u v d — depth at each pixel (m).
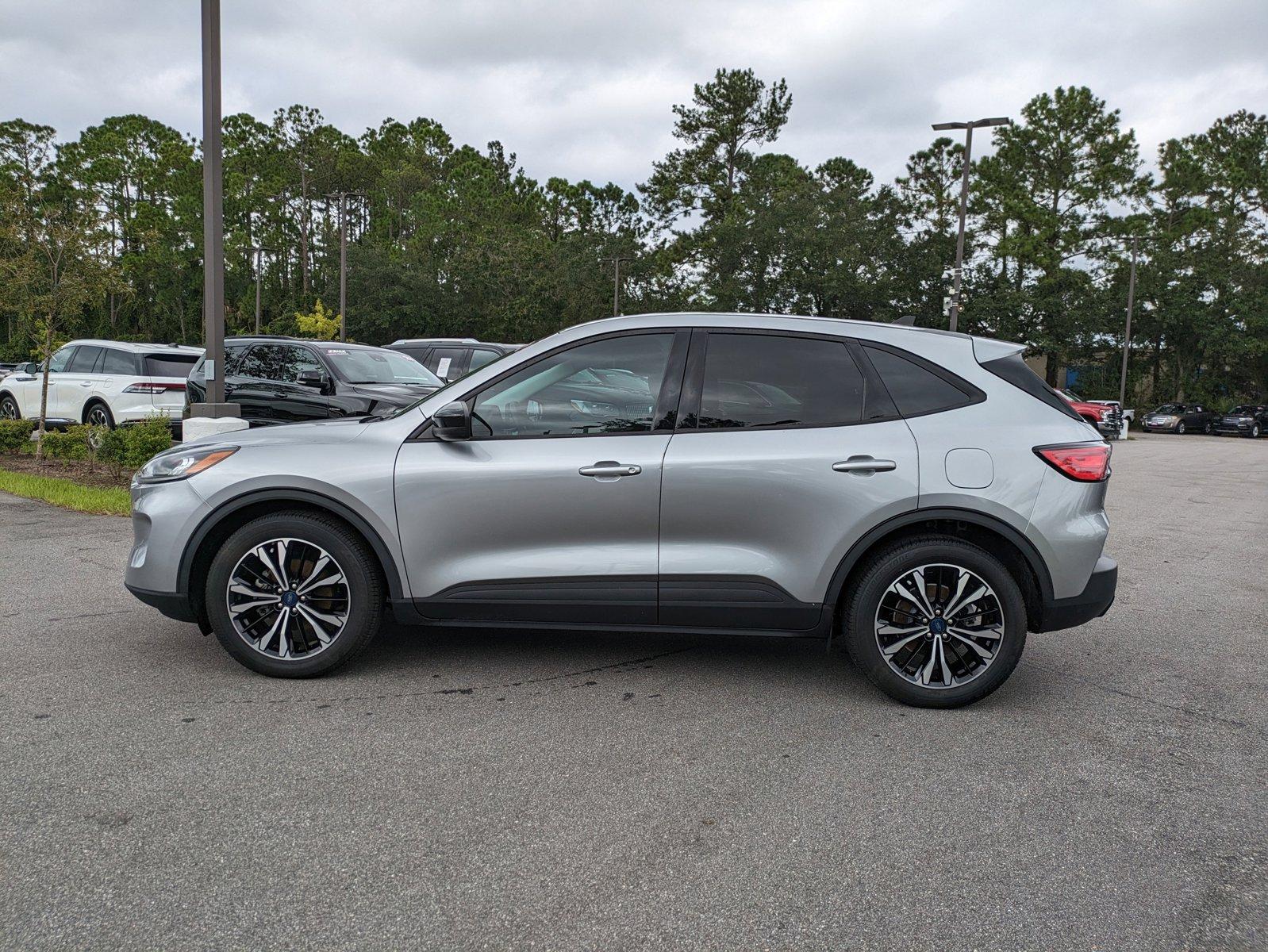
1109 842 2.84
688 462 3.96
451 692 4.10
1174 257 52.28
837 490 3.90
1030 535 3.87
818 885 2.56
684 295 60.84
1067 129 46.91
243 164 82.94
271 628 4.18
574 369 4.16
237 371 11.55
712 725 3.76
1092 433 4.02
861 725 3.80
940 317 47.41
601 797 3.09
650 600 4.03
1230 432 43.44
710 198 61.91
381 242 78.31
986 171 47.16
